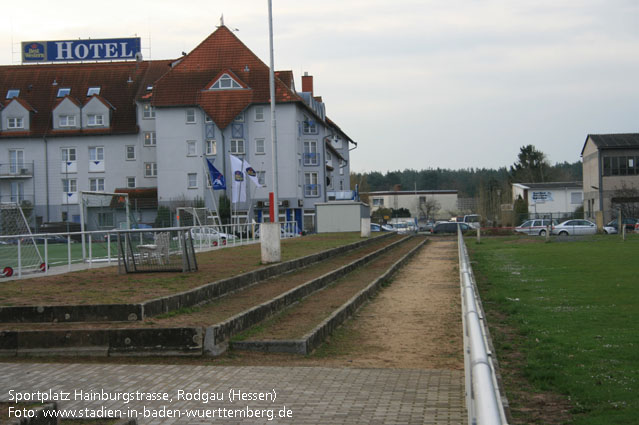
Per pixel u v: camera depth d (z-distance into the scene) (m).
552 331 11.05
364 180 134.75
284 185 65.25
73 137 69.38
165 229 17.30
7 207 22.62
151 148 69.38
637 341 10.00
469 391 4.93
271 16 30.73
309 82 85.00
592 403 6.79
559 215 77.38
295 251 27.59
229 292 14.95
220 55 67.88
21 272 17.80
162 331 9.44
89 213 24.94
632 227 63.34
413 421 6.29
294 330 10.88
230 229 38.84
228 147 65.25
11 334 9.52
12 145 69.19
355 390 7.54
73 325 10.21
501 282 19.83
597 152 73.62
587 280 19.45
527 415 6.44
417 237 64.19
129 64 75.44
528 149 134.38
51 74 74.81
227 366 8.84
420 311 15.04
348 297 16.00
